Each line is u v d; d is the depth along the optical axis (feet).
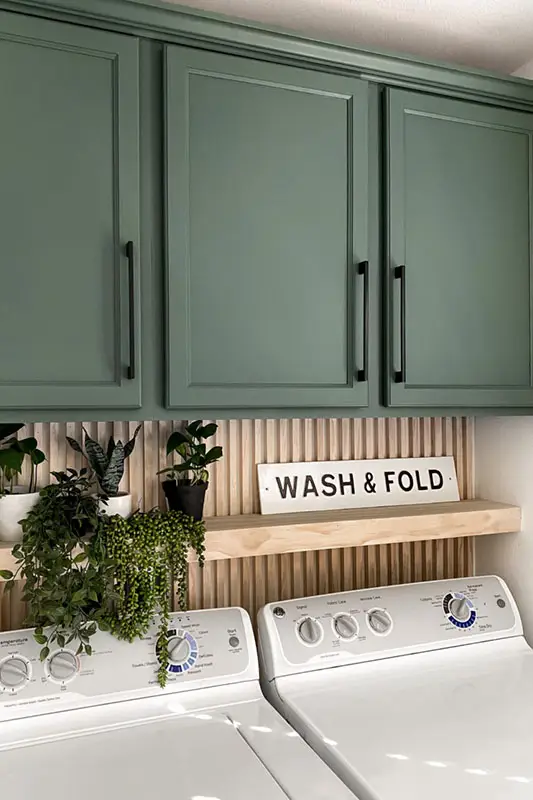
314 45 4.90
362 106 5.09
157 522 4.96
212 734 4.48
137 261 4.47
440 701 4.91
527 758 4.13
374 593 5.77
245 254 4.76
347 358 5.06
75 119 4.36
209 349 4.66
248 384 4.75
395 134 5.20
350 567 6.33
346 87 5.04
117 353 4.44
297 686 5.12
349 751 4.22
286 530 5.39
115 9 4.40
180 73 4.58
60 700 4.61
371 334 5.16
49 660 4.71
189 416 4.66
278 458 6.08
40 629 4.59
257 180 4.79
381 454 6.48
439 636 5.67
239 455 5.96
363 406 5.08
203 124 4.65
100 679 4.75
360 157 5.08
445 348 5.38
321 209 4.98
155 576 4.92
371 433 6.44
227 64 4.71
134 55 4.48
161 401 4.58
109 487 5.12
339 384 5.03
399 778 3.92
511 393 5.61
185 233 4.58
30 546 4.57
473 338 5.48
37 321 4.26
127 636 4.83
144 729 4.56
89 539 4.91
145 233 4.54
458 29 5.55
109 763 4.12
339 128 5.04
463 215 5.46
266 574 6.05
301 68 4.95
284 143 4.87
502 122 5.60
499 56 6.01
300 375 4.91
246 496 5.95
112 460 5.10
